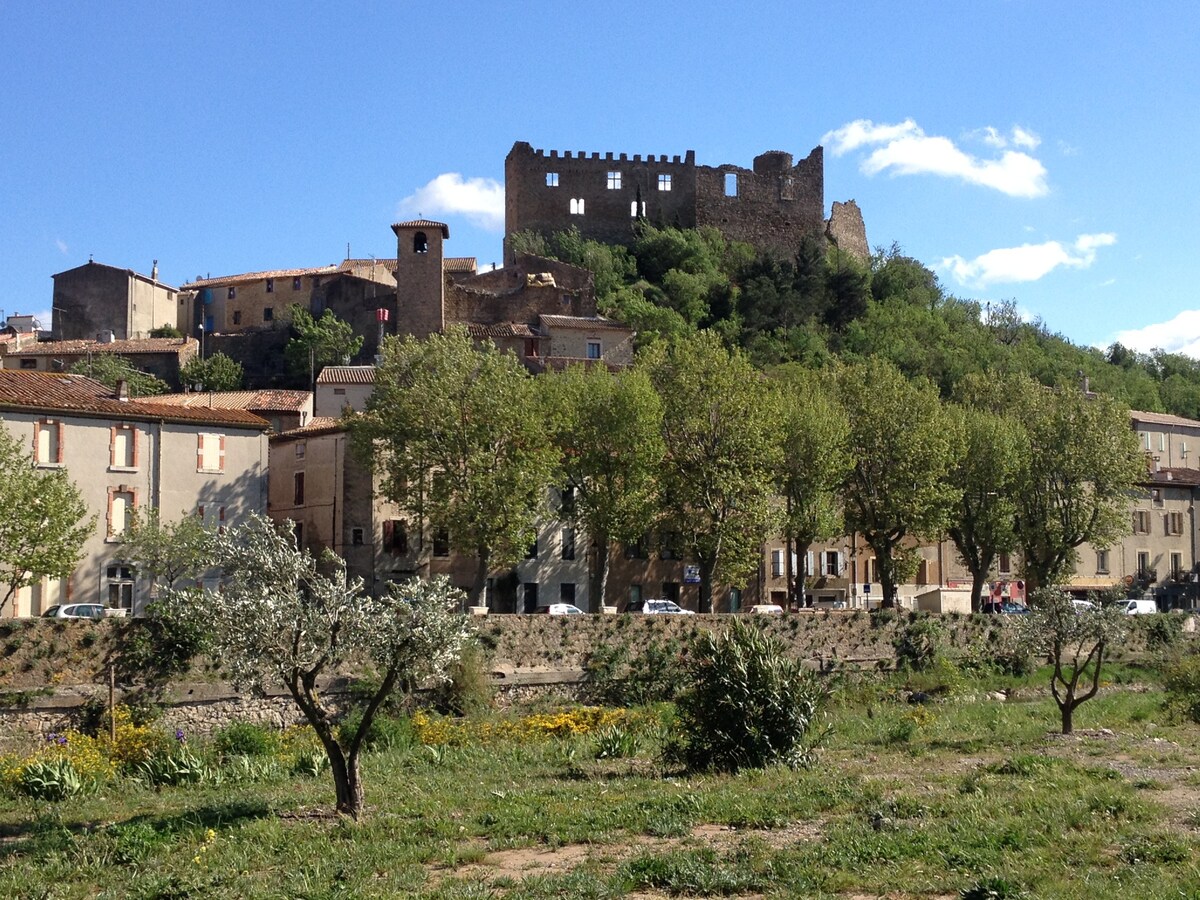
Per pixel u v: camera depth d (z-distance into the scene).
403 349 63.06
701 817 23.97
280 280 128.38
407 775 32.19
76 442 56.78
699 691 31.56
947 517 67.00
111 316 124.25
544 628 48.38
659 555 75.50
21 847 24.30
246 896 19.47
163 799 29.88
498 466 58.62
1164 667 59.19
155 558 52.50
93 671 37.50
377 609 25.19
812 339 133.25
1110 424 73.50
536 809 25.48
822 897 17.75
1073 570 75.94
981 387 85.81
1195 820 21.67
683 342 66.50
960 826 21.48
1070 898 16.98
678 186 162.25
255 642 24.00
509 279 129.12
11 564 44.75
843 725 40.78
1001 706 48.03
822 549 86.25
